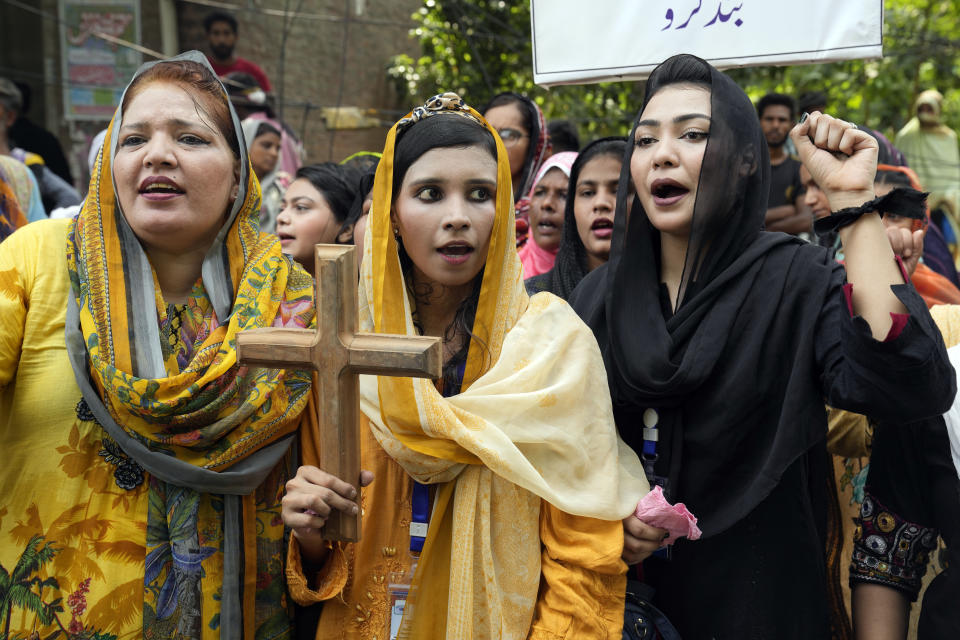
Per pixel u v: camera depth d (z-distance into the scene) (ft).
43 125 26.99
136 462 6.63
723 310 7.30
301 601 6.78
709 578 7.30
